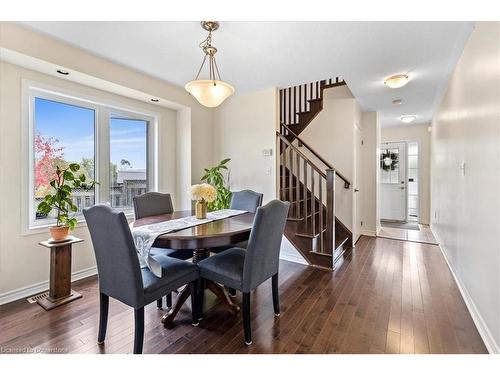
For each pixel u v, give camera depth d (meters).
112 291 1.65
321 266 3.20
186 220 2.29
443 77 3.19
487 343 1.71
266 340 1.77
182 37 2.32
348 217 4.12
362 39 2.33
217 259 2.00
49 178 2.67
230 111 4.16
